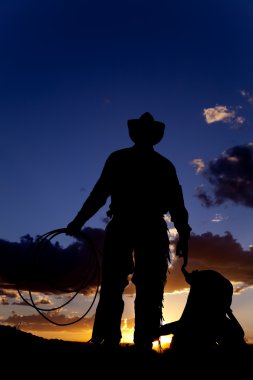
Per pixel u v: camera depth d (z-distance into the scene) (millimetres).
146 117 2752
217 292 2408
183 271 2670
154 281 2639
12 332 2660
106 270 2656
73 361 2270
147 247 2645
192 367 2234
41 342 2514
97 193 2727
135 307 2662
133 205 2656
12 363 2211
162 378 2133
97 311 2652
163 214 2719
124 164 2701
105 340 2604
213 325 2377
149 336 2604
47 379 2070
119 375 2143
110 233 2668
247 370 2188
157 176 2699
